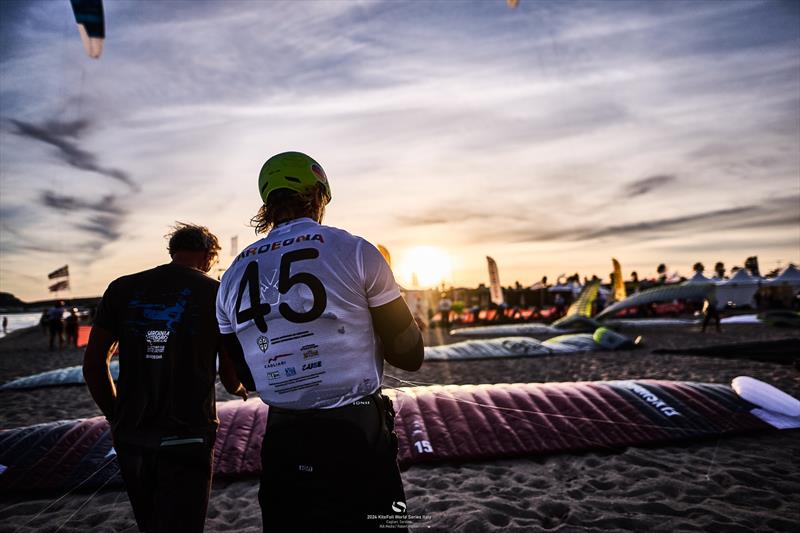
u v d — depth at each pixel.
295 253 1.18
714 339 12.30
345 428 1.12
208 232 1.84
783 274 25.14
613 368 7.80
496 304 20.98
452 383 6.89
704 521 2.45
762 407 4.03
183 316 1.58
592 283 17.73
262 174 1.35
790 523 2.39
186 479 1.50
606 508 2.64
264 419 3.71
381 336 1.21
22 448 3.29
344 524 1.09
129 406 1.53
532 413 3.79
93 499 2.88
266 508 1.16
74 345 15.45
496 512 2.61
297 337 1.14
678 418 3.77
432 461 3.33
